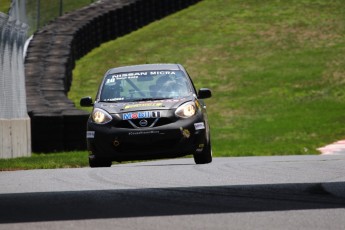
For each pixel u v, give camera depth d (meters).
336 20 168.12
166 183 32.59
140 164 55.16
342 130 101.31
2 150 65.38
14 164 53.81
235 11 177.38
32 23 144.88
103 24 154.88
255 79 137.88
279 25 167.38
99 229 19.94
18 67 76.44
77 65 142.12
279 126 106.75
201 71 144.50
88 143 45.19
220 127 108.56
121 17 159.50
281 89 131.38
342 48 152.12
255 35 163.00
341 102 122.25
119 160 44.75
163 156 44.16
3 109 67.88
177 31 165.25
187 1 181.25
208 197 26.88
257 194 27.66
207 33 164.88
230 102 125.31
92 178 35.94
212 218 21.58
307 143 89.06
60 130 77.38
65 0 161.12
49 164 53.53
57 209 24.44
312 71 139.75
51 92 96.69
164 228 19.88
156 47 155.75
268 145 88.12
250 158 58.66
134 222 21.08
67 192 29.58
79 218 22.12
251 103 124.06
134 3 162.62
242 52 154.00
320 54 149.38
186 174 37.50
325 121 109.00
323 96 126.38
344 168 41.00
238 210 23.25
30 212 23.88
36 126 77.31
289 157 58.72
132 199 26.64
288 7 177.75
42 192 29.86
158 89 47.09
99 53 150.00
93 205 25.20
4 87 68.94
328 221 20.88
